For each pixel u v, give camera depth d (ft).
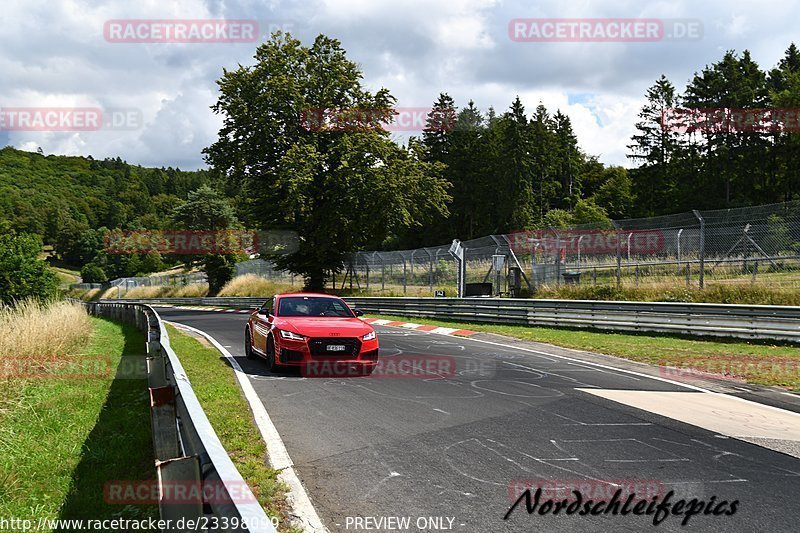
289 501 14.26
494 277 89.51
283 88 112.16
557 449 18.56
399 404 24.88
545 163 242.58
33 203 410.11
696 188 181.68
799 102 156.97
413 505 14.07
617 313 54.29
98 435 20.40
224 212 229.04
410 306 78.23
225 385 28.58
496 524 13.03
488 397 26.40
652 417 22.79
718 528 12.87
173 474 8.59
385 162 113.29
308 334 31.55
